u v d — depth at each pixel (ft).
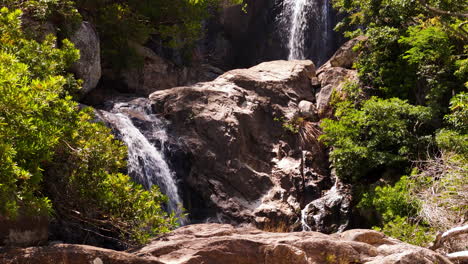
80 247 13.10
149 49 69.31
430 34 48.60
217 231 16.47
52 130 19.97
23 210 17.13
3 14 28.32
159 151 49.93
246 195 50.52
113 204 24.39
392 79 54.19
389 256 15.64
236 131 52.70
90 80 52.13
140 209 24.30
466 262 19.49
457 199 33.68
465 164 37.70
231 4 78.89
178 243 14.78
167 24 74.23
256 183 51.26
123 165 26.86
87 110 27.94
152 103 53.93
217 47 93.97
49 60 28.09
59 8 47.44
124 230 24.32
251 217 48.78
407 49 53.93
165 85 70.18
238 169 51.26
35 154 18.83
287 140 55.01
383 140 48.03
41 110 19.80
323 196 50.47
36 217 17.47
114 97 56.59
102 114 47.96
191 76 77.71
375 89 55.57
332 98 57.82
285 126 55.36
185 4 70.95
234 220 48.70
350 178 49.11
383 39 54.70
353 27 88.94
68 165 24.57
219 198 49.62
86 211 24.67
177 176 49.83
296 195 50.98
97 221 24.40
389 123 47.26
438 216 33.68
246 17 96.58
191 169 50.39
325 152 55.16
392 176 46.29
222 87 57.47
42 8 41.70
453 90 48.60
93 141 25.31
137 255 14.21
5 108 17.33
